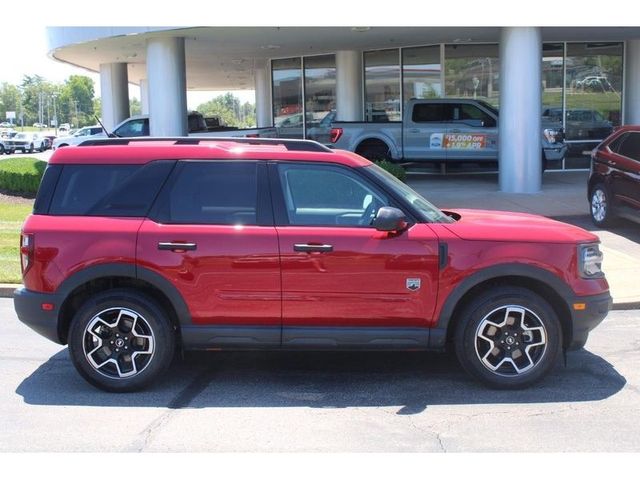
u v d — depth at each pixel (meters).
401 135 18.03
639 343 6.41
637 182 10.26
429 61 20.34
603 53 19.73
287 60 23.72
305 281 5.03
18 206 15.04
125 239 5.07
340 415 4.74
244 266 5.03
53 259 5.10
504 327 5.12
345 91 21.59
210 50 20.08
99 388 5.20
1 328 7.15
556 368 5.71
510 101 14.86
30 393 5.22
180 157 5.25
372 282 5.03
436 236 5.04
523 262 5.01
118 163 5.27
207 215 5.15
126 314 5.12
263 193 5.16
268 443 4.27
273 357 6.08
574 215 12.45
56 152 5.36
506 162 15.17
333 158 5.21
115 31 15.97
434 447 4.20
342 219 5.15
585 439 4.30
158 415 4.75
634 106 19.73
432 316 5.06
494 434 4.39
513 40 14.62
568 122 19.92
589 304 5.09
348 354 6.16
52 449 4.20
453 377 5.53
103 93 24.88
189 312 5.09
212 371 5.71
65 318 5.29
